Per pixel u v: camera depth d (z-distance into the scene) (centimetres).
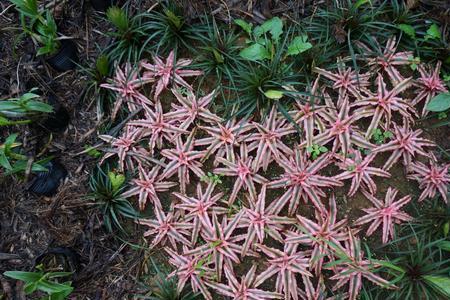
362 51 141
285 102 139
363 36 142
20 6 139
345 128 136
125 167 142
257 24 147
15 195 145
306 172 134
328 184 134
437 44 141
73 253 140
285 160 136
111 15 140
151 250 138
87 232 141
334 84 139
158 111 142
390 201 134
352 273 129
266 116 138
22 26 149
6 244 143
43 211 143
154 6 148
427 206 135
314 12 145
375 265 130
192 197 138
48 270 140
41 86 150
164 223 137
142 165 142
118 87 145
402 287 129
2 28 154
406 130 137
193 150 140
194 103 140
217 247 133
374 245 134
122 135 143
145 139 142
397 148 136
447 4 145
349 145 135
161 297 133
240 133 138
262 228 133
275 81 138
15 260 142
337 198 137
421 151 136
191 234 136
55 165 145
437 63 141
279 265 131
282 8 148
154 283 137
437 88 139
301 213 136
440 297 130
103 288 138
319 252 131
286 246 132
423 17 145
